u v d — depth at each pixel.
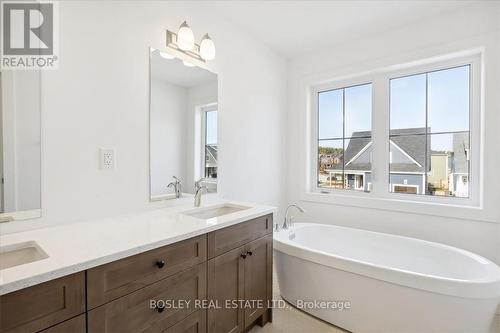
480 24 2.03
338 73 2.76
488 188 2.03
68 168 1.34
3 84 1.16
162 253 1.12
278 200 3.02
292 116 3.12
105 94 1.47
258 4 2.07
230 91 2.35
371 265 1.62
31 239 1.09
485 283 1.38
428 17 2.25
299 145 3.07
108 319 0.94
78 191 1.38
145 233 1.18
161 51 1.77
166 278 1.14
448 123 2.32
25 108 1.21
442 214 2.22
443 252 1.93
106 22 1.48
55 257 0.89
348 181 2.86
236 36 2.39
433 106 2.38
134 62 1.61
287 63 3.12
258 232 1.71
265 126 2.80
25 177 1.21
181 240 1.19
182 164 1.94
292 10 2.15
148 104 1.70
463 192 2.24
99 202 1.46
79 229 1.25
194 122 2.02
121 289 0.98
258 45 2.67
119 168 1.55
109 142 1.50
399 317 1.55
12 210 1.18
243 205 1.92
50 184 1.28
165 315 1.14
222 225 1.40
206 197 2.15
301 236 2.47
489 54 2.01
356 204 2.67
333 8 2.12
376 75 2.64
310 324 1.83
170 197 1.85
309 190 3.09
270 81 2.86
